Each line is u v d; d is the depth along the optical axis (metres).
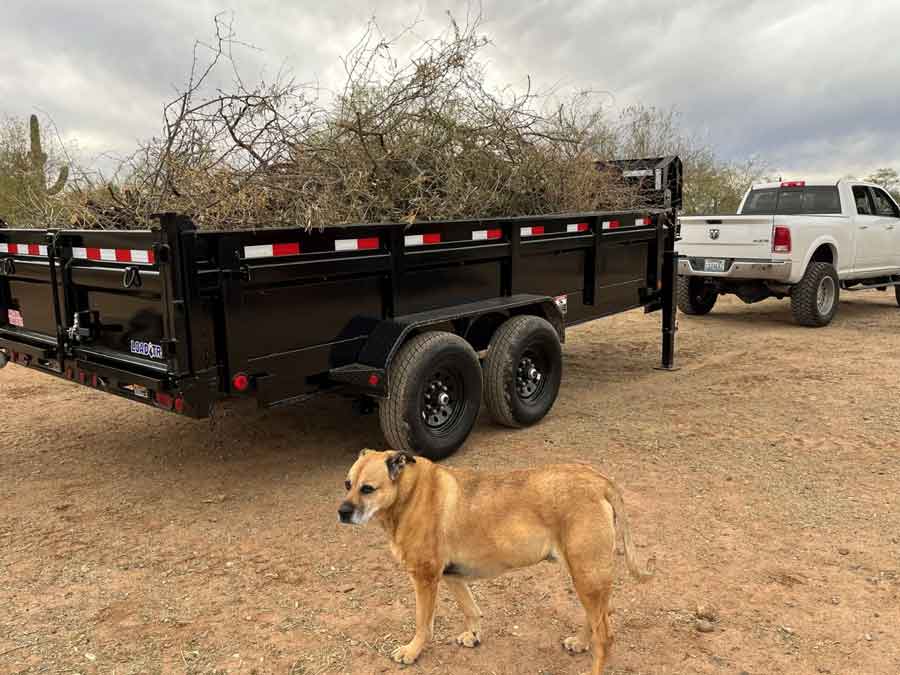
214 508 4.38
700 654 2.93
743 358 8.45
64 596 3.39
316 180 5.11
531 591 3.43
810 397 6.66
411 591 3.44
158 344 3.92
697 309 11.55
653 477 4.78
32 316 4.88
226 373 3.95
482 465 5.01
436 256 5.05
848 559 3.67
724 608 3.25
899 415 6.02
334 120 5.77
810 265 10.17
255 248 3.96
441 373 5.00
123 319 4.13
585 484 2.75
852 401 6.48
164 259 3.64
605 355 8.75
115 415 6.24
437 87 6.01
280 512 4.32
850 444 5.36
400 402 4.67
